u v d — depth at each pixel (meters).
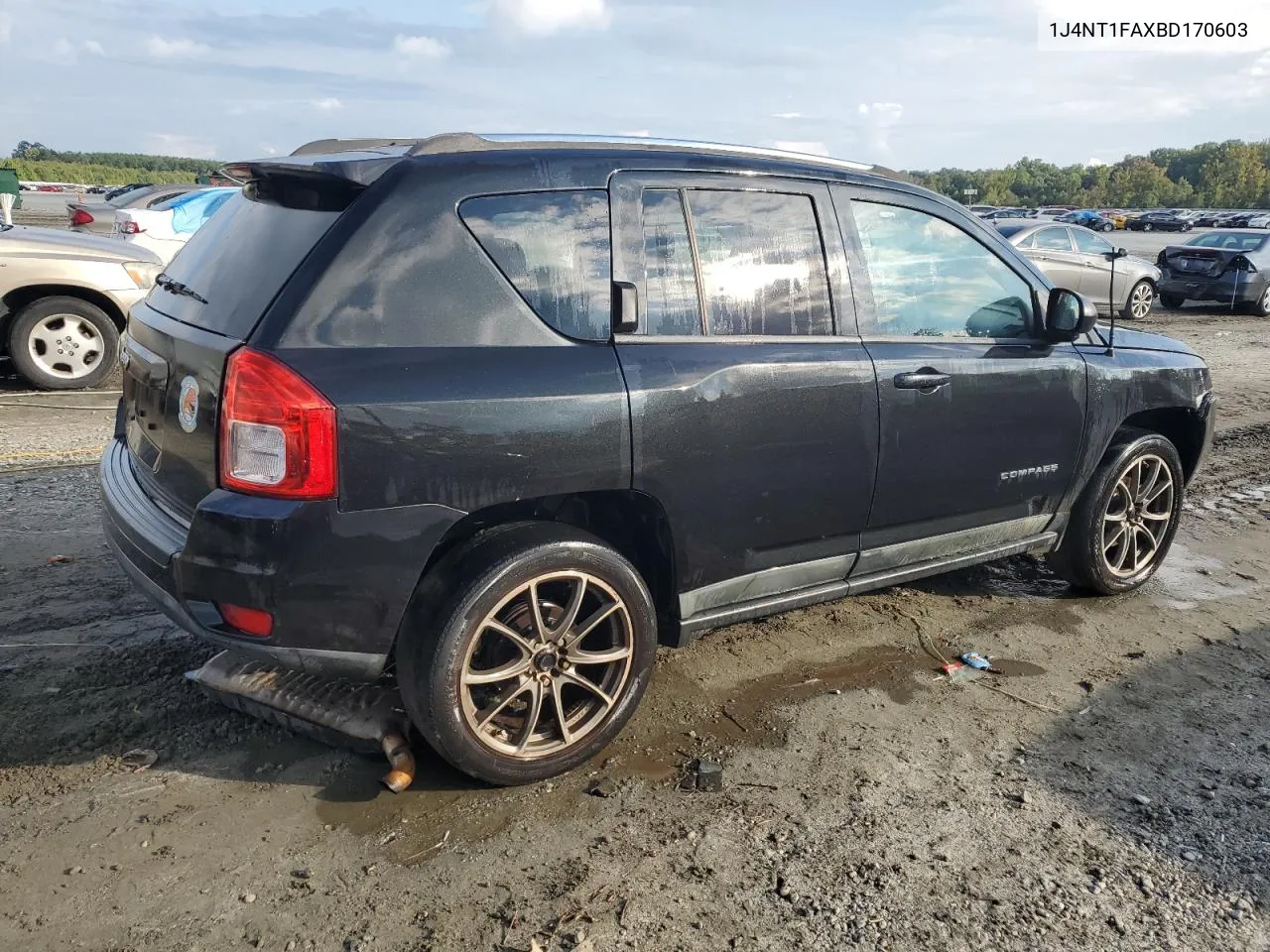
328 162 2.82
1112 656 4.16
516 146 3.04
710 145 3.44
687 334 3.21
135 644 3.79
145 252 8.81
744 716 3.52
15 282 7.91
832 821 2.92
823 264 3.56
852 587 3.82
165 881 2.55
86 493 5.49
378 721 3.00
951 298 3.94
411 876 2.61
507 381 2.80
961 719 3.57
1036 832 2.91
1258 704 3.79
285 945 2.36
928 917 2.54
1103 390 4.39
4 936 2.34
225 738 3.22
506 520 3.04
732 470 3.25
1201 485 6.96
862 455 3.58
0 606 4.03
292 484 2.57
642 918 2.49
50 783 2.93
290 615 2.63
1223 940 2.51
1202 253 17.75
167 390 2.93
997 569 5.17
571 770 3.13
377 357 2.67
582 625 3.06
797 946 2.42
